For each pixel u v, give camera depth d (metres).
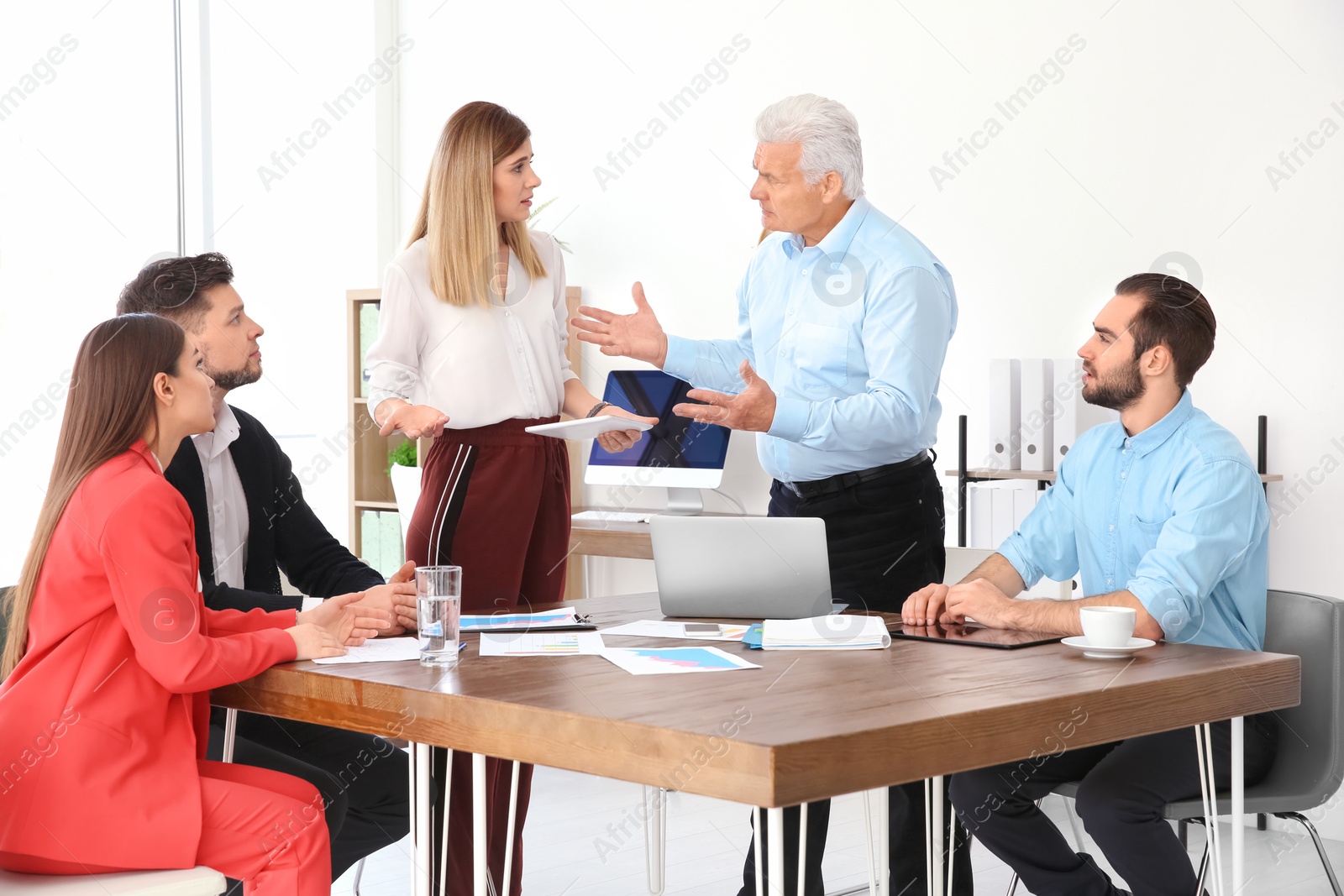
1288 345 3.38
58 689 1.60
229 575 2.29
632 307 4.89
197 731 1.78
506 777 2.36
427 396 2.48
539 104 5.15
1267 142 3.40
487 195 2.40
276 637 1.67
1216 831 1.80
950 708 1.33
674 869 3.10
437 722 1.44
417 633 1.95
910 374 2.34
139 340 1.75
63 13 4.88
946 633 1.91
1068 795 2.08
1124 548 2.19
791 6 4.39
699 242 4.68
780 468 2.53
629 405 4.57
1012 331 3.90
